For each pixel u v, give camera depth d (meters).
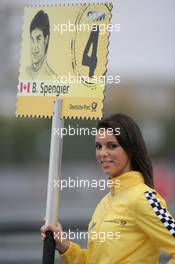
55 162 8.27
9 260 17.45
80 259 8.49
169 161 85.62
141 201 7.71
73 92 8.28
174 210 22.23
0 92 68.88
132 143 8.02
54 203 8.27
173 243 7.59
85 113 8.20
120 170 8.09
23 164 81.31
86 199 42.31
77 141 80.62
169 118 91.31
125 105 92.44
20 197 52.19
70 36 8.38
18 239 18.61
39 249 18.20
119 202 7.94
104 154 8.06
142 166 8.05
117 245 7.87
